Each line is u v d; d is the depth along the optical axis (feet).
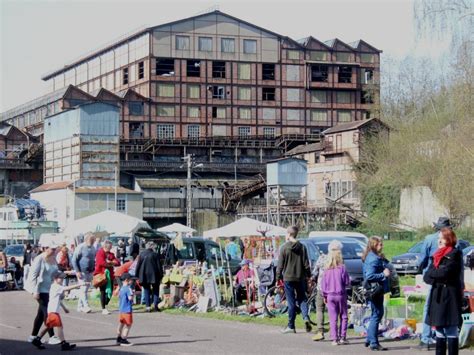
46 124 337.72
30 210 283.38
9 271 135.54
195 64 372.17
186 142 367.25
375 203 259.39
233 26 376.89
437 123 229.45
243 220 103.86
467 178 163.84
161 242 132.67
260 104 379.76
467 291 63.16
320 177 351.05
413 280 115.55
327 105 388.78
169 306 92.79
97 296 106.83
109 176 310.24
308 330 66.18
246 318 78.33
